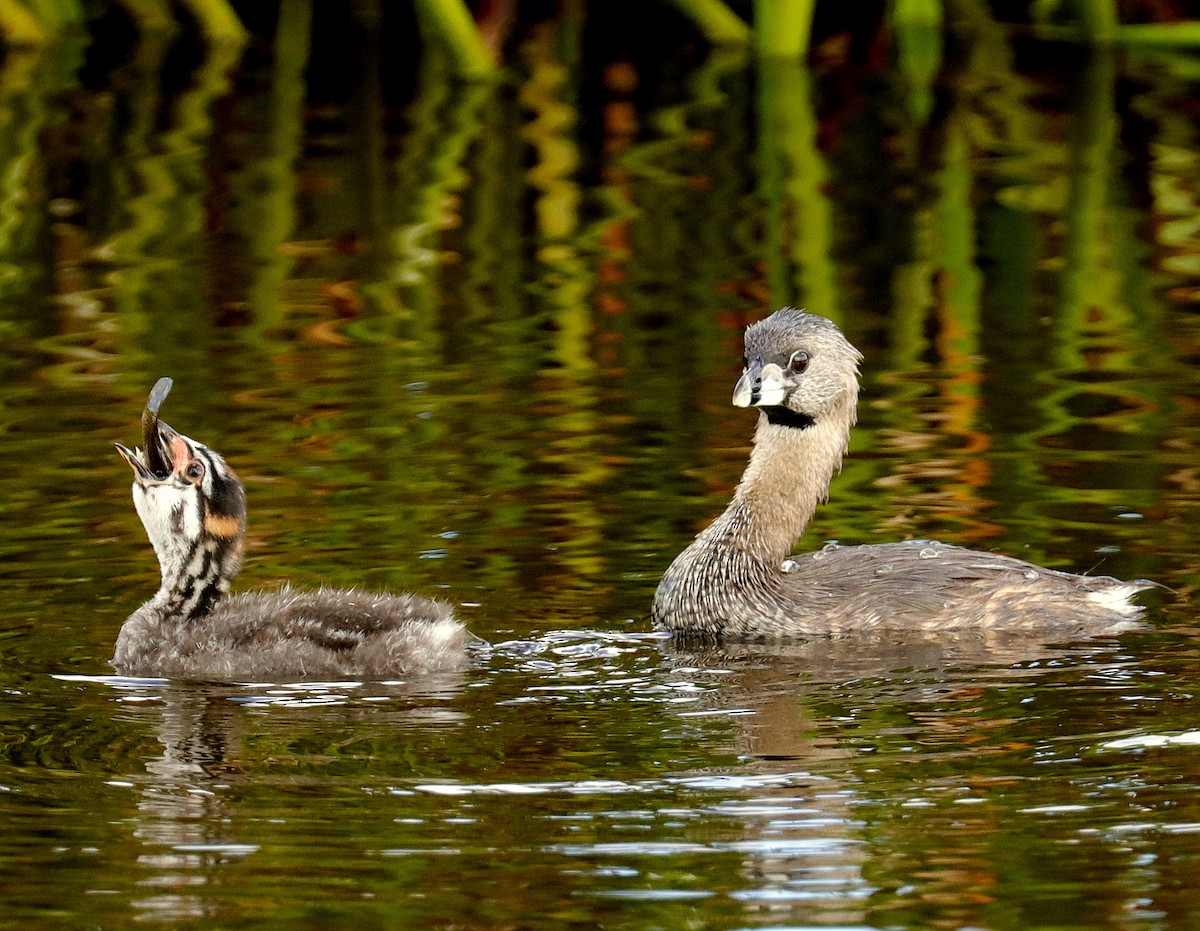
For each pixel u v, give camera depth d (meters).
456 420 16.44
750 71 31.59
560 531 14.06
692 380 17.52
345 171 25.94
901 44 31.75
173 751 10.23
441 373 17.77
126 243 22.52
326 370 17.88
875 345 18.55
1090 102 29.23
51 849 9.09
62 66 32.03
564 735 10.51
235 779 9.81
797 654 12.14
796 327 13.83
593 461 15.48
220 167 26.06
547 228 23.16
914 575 12.85
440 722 10.67
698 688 11.30
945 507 14.43
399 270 21.45
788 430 13.79
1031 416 16.42
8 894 8.66
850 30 31.97
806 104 29.44
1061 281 20.66
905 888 8.65
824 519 14.29
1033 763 9.94
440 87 31.14
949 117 28.50
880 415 16.53
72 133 27.80
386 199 24.47
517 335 18.97
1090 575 13.06
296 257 22.00
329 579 13.10
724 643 12.44
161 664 11.59
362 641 11.62
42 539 13.82
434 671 11.54
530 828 9.24
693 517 14.31
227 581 12.27
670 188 24.95
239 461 15.40
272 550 13.59
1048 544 13.65
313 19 33.38
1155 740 10.23
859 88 30.42
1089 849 8.98
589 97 30.34
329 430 16.19
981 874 8.77
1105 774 9.77
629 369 17.89
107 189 24.91
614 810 9.44
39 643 12.04
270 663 11.51
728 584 12.76
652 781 9.77
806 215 23.55
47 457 15.51
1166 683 11.20
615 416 16.55
